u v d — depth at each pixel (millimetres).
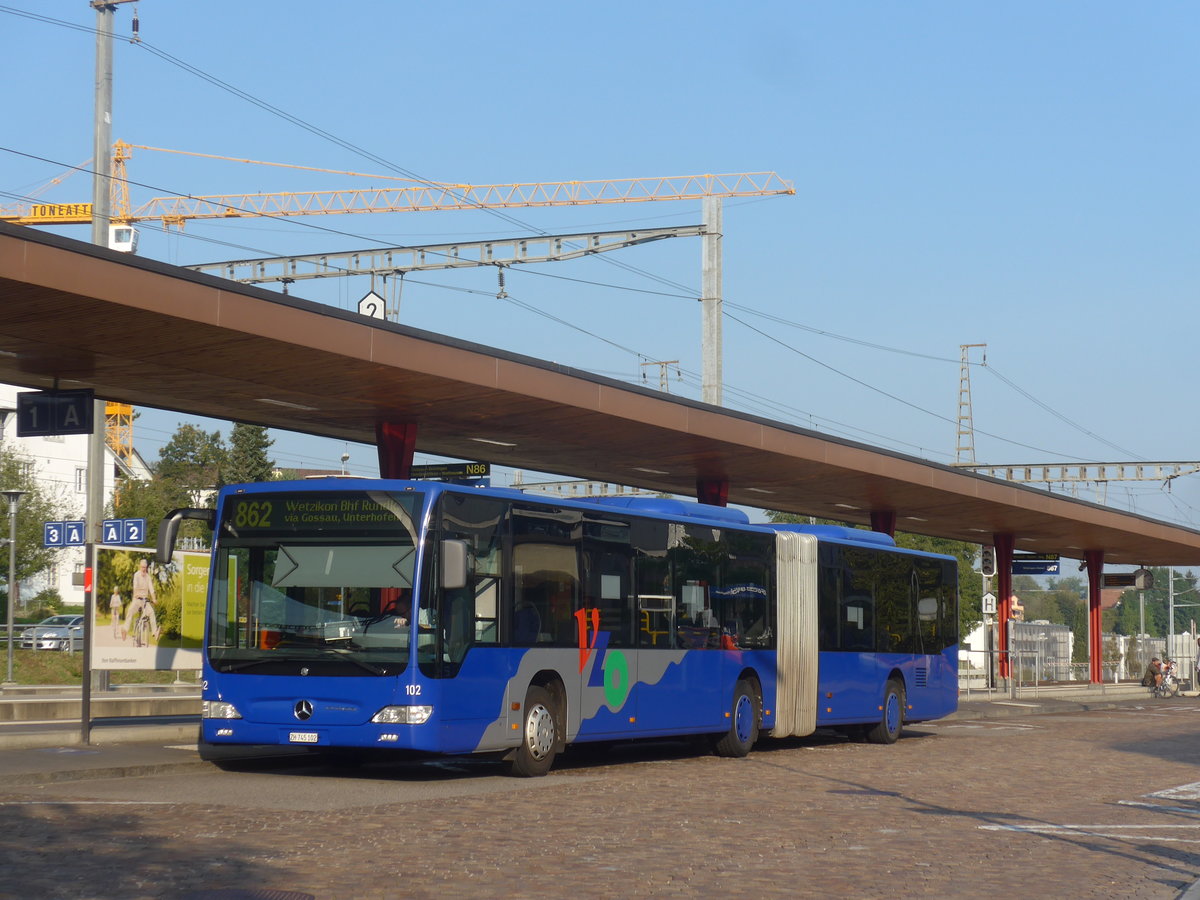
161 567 21719
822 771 19172
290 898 8789
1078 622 192500
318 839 11258
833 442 30438
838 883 10031
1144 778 18922
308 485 16500
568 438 26922
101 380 21375
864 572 25719
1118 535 48500
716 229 39219
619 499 20578
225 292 17516
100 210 26406
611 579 19062
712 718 21062
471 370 21156
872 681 25578
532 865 10320
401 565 15984
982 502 38062
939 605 28562
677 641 20328
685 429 25797
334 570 16203
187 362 19812
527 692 17328
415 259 46750
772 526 24156
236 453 88625
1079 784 17906
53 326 17516
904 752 23359
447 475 26922
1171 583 80438
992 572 48156
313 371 20422
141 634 21328
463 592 16375
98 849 10477
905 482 33469
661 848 11398
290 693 16016
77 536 19188
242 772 17188
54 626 52062
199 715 26984
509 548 17188
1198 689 59031
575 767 19438
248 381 21281
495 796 14945
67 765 15953
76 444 78375
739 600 22000
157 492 75000
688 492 36688
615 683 18938
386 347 19797
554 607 17891
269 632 16281
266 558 16500
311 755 19531
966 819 13969
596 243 43531
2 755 17281
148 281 16641
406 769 18250
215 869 9727
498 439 27281
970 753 23172
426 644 15836
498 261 45562
